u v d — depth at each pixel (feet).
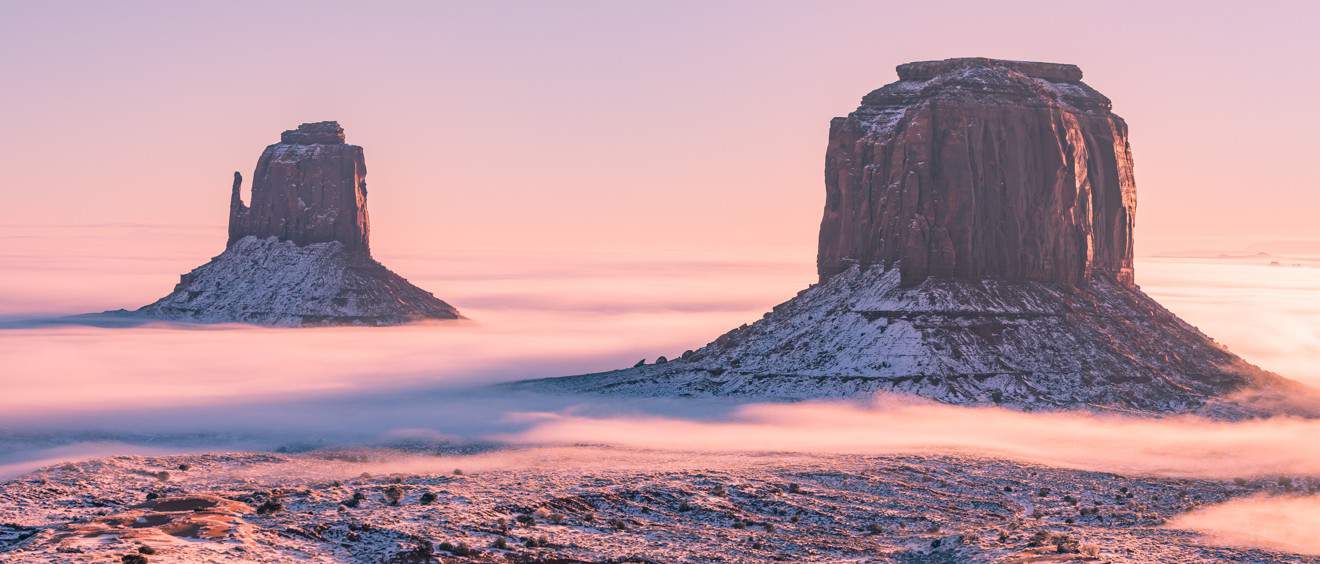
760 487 650.43
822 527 588.91
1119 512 620.08
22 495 619.67
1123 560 505.25
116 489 643.04
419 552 508.53
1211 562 510.99
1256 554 526.57
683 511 605.73
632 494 624.18
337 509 575.79
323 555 508.53
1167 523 595.06
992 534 562.66
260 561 493.36
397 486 624.18
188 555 489.67
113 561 477.36
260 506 575.79
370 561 503.61
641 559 515.50
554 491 625.00
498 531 549.13
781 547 545.44
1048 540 538.88
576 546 531.50
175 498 602.03
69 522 563.48
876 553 538.88
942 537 556.10
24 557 485.97
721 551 536.01
